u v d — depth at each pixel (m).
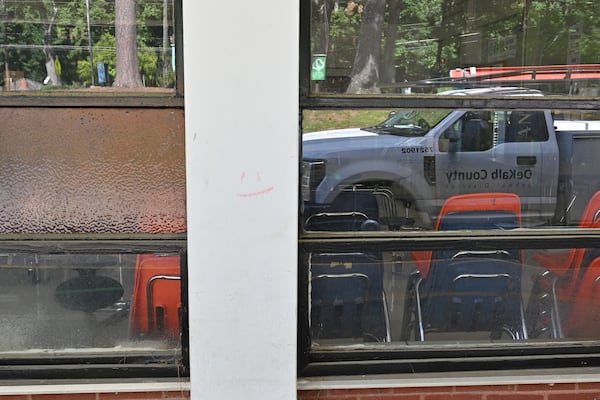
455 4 1.81
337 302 1.83
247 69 1.51
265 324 1.64
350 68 1.75
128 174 1.66
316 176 1.77
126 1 1.62
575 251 1.95
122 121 1.64
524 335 1.95
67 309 1.77
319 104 1.72
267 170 1.56
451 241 1.80
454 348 1.85
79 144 1.64
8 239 1.66
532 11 1.90
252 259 1.60
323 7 1.70
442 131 1.87
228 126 1.53
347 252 1.77
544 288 1.96
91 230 1.67
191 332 1.63
